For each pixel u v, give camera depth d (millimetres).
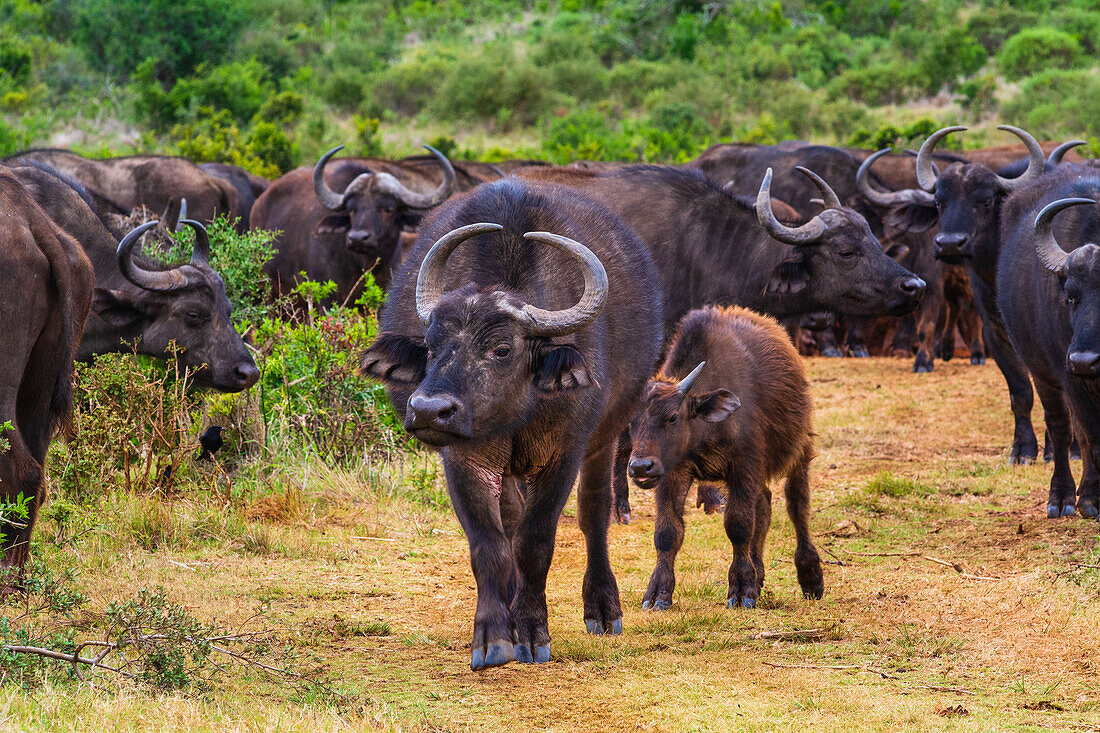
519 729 16984
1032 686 18641
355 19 198250
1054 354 29719
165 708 16172
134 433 30922
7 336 21469
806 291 36531
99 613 21781
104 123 120438
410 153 114062
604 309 22156
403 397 21562
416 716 17391
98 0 152625
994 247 38469
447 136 127812
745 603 23984
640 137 113625
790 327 38438
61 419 23250
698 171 37844
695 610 23578
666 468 22953
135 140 113562
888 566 26781
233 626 21859
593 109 134500
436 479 34281
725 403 22719
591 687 18906
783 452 25500
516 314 18969
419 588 25250
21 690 15938
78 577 23672
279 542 27688
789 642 21625
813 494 34281
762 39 173000
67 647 18219
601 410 21062
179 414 32281
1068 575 24516
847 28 187875
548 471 20750
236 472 33469
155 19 148125
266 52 154625
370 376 19984
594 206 25094
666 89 145500
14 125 112875
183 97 119438
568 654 20688
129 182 52625
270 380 35250
